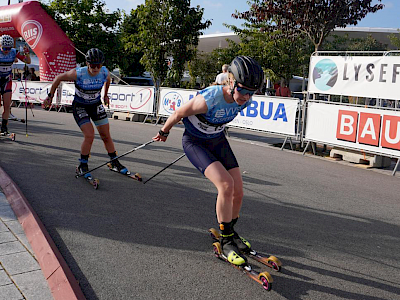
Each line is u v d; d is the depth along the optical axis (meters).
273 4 10.75
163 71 14.84
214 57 19.48
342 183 5.68
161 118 12.41
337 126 7.44
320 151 8.54
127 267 2.77
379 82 6.83
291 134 8.33
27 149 6.50
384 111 6.62
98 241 3.16
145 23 14.29
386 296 2.56
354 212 4.32
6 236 3.02
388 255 3.22
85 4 17.59
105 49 18.30
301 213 4.17
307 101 8.00
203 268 2.82
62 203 3.98
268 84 20.19
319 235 3.57
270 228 3.67
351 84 7.29
